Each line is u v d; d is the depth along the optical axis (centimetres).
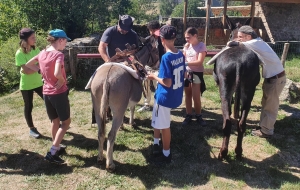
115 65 417
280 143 502
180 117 613
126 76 407
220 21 1372
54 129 441
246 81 426
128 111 633
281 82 488
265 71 489
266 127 516
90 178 402
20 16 1375
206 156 462
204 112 639
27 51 464
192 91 548
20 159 447
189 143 502
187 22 1347
